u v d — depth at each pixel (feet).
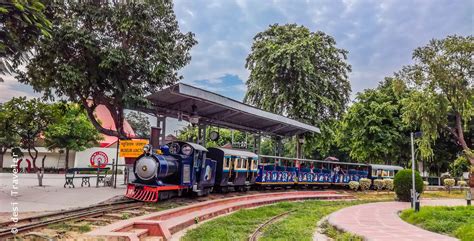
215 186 74.23
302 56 106.22
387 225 44.68
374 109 133.08
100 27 68.18
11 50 29.19
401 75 117.70
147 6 67.21
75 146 138.00
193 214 48.85
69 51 64.13
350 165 124.06
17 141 104.37
